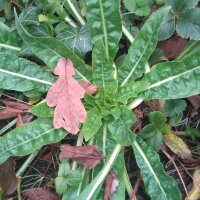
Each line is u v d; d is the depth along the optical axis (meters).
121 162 0.31
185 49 0.33
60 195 0.32
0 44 0.33
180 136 0.33
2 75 0.32
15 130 0.30
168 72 0.31
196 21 0.32
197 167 0.32
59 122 0.30
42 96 0.33
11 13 0.35
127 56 0.31
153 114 0.30
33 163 0.34
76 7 0.34
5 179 0.32
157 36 0.30
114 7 0.30
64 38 0.33
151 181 0.30
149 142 0.32
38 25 0.33
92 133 0.30
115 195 0.30
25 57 0.34
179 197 0.30
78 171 0.30
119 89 0.32
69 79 0.31
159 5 0.35
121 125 0.31
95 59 0.31
